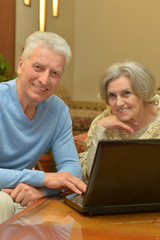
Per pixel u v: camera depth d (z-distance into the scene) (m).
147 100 2.29
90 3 9.02
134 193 1.36
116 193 1.34
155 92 2.46
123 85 2.19
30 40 1.79
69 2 8.73
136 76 2.17
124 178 1.31
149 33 8.60
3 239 1.06
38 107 2.00
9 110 1.92
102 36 8.98
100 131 2.23
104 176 1.28
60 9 8.27
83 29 9.10
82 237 1.09
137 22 8.68
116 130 2.38
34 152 2.03
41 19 6.35
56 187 1.72
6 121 1.92
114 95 2.24
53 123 2.07
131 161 1.28
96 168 1.26
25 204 1.69
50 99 2.08
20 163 2.02
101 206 1.35
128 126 2.27
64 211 1.39
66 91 7.73
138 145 1.26
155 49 8.58
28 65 1.79
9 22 6.23
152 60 8.61
